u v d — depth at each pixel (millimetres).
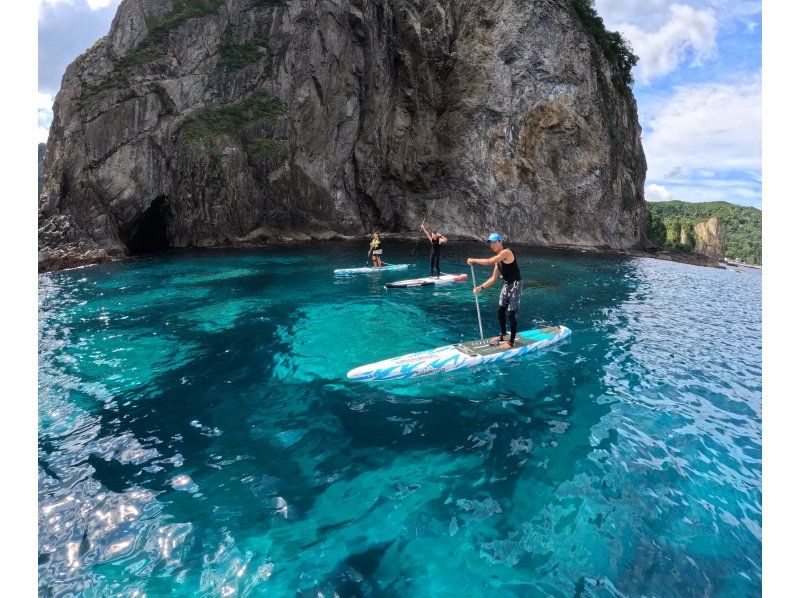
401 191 32156
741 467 4754
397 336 9141
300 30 27594
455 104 30328
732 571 3373
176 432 5395
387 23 30078
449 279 15461
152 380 6938
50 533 3713
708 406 6242
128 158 23156
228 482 4418
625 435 5375
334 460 4805
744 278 23031
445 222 31406
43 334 9250
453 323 10164
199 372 7266
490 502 4125
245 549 3559
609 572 3354
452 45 30641
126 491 4266
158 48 24797
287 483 4402
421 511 4004
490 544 3617
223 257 21719
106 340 8875
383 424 5578
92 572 3324
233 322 10164
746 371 7676
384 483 4402
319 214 29375
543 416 5828
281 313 10977
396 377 7035
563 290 15094
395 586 3211
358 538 3676
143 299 12578
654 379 7223
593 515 3973
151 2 25062
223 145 25562
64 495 4199
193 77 25453
